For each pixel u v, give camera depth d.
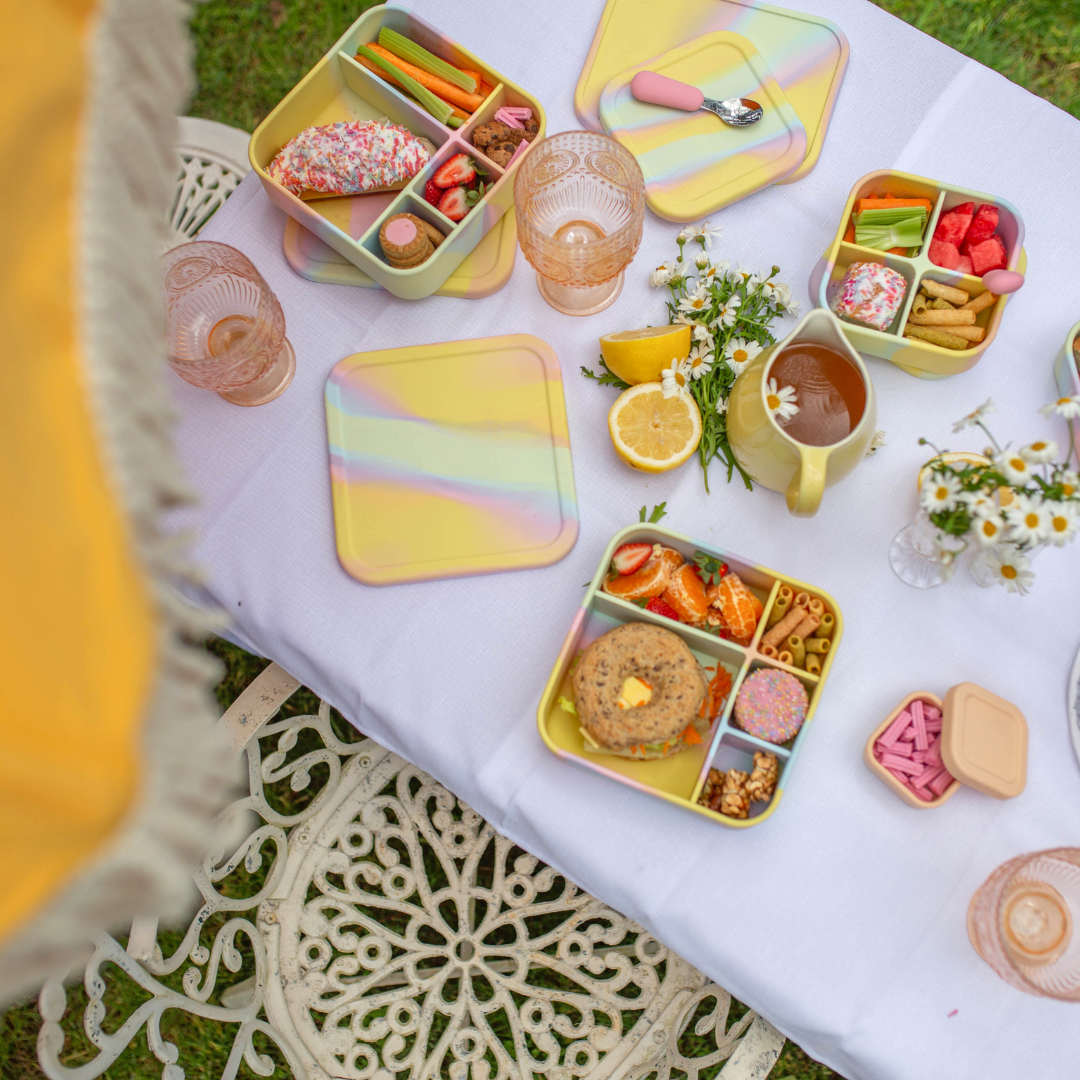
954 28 2.36
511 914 1.42
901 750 1.14
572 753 1.13
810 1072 1.83
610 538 1.25
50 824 0.34
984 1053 1.07
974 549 1.15
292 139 1.33
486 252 1.34
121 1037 1.18
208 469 1.29
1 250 0.36
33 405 0.35
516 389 1.29
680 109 1.33
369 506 1.25
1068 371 1.21
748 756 1.17
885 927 1.11
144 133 0.43
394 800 1.47
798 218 1.33
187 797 0.38
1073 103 2.32
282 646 1.25
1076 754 1.14
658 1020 1.36
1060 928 1.06
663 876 1.14
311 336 1.34
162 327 0.44
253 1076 1.91
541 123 1.28
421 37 1.34
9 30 0.37
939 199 1.23
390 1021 1.39
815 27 1.35
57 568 0.35
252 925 1.42
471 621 1.23
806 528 1.24
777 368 1.16
